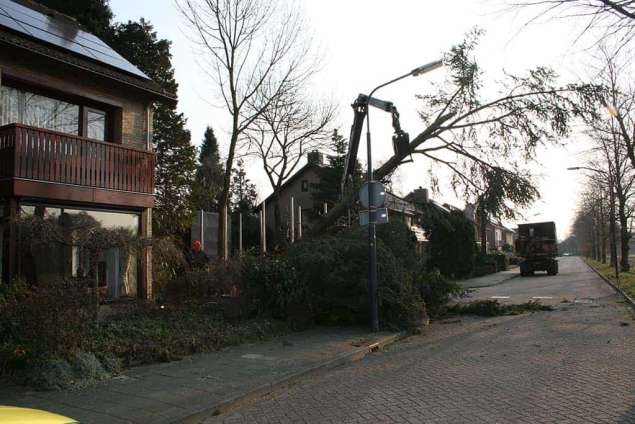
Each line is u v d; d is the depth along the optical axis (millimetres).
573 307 17375
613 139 24891
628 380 7273
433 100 17875
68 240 10977
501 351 9859
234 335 10750
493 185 17188
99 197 13102
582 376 7586
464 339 11547
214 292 13094
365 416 5992
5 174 11469
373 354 10258
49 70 12938
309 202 40594
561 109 16609
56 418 3039
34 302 7707
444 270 33875
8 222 11250
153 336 9609
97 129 14531
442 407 6215
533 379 7504
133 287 13695
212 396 6754
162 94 15406
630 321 13398
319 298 13023
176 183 26766
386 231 15227
